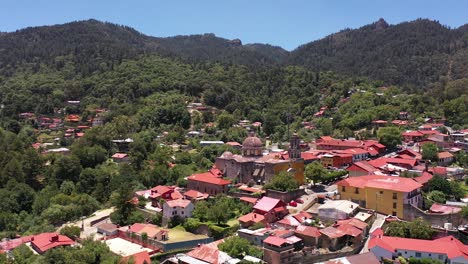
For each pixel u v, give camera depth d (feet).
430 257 333.83
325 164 612.29
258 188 524.52
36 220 526.16
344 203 428.56
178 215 465.47
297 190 486.79
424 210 432.66
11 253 405.80
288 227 399.03
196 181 540.93
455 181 505.25
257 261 338.95
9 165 637.30
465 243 362.94
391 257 339.57
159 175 621.72
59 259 371.97
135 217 480.23
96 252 378.94
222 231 418.72
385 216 421.59
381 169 545.44
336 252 352.28
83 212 553.64
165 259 380.99
